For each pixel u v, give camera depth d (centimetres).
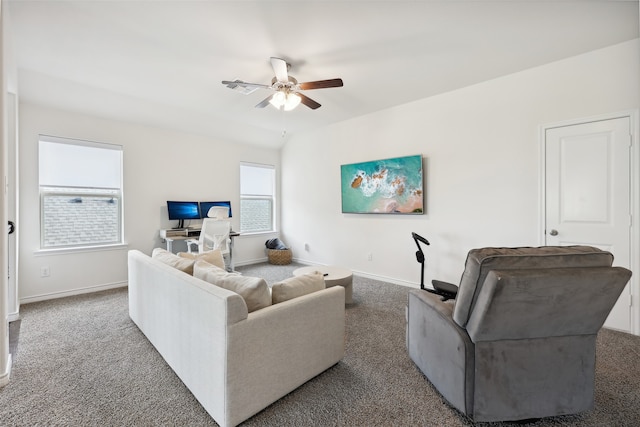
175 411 151
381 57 265
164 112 401
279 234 586
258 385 145
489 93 314
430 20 213
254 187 556
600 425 141
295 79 279
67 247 353
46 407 153
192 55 261
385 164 402
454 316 141
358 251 448
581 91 261
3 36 171
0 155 165
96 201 375
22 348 216
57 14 204
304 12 204
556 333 136
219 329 135
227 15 206
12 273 268
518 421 143
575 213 264
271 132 525
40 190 335
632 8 199
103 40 238
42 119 329
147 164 414
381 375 183
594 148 255
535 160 286
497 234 311
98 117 370
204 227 386
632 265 239
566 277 118
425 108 366
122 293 354
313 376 175
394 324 263
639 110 234
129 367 191
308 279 185
